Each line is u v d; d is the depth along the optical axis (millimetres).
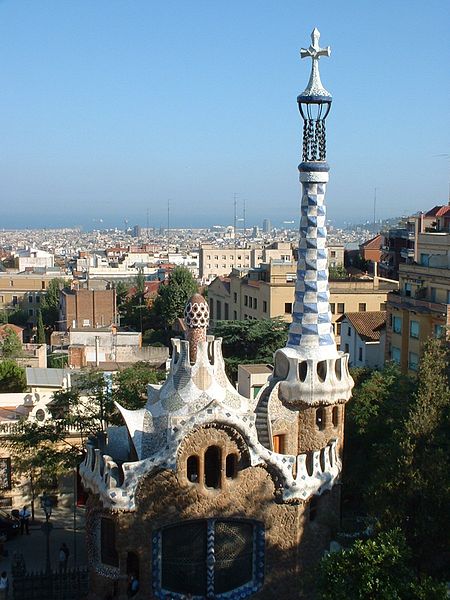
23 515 50406
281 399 39250
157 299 150000
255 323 90375
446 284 71312
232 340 89438
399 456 35938
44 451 48188
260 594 37562
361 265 173625
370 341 84688
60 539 49312
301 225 39969
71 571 41844
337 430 40031
